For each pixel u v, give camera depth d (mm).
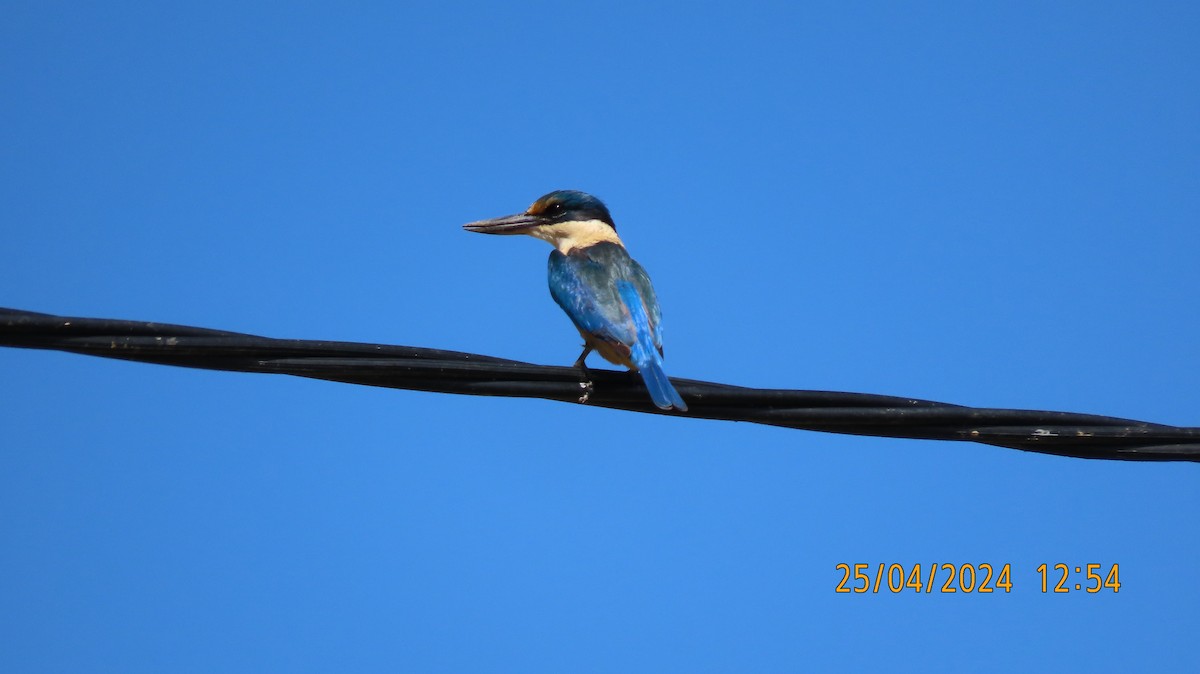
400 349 10906
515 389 11344
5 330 10008
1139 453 11242
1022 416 11234
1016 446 11406
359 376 10883
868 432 11445
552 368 11445
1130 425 11219
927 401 11305
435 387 11164
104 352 10258
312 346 10633
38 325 10062
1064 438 11211
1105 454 11312
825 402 11367
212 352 10453
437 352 11047
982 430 11242
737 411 11469
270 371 10680
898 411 11266
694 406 11430
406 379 11023
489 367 11219
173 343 10328
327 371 10734
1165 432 11188
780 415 11422
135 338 10273
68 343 10195
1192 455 11164
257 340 10539
